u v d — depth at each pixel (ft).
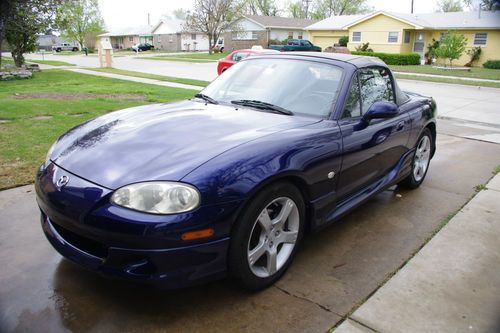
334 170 9.32
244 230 7.36
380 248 10.30
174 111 10.22
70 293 7.98
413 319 7.59
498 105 38.04
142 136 8.46
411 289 8.55
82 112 25.63
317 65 11.05
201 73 67.51
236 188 7.08
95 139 8.64
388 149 11.73
